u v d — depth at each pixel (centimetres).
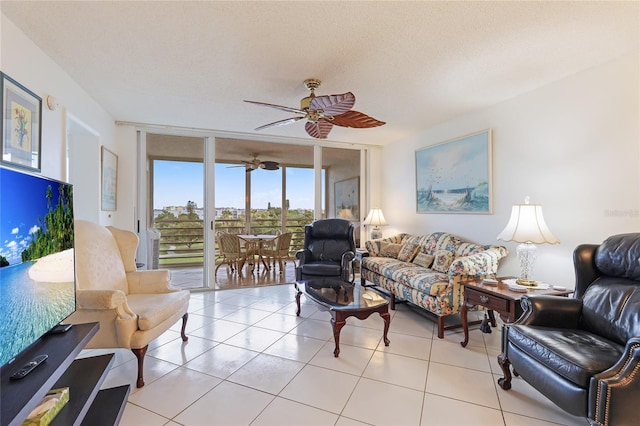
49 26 196
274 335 284
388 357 243
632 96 230
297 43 218
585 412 144
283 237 531
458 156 390
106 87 295
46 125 229
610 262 201
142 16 187
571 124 269
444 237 389
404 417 171
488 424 165
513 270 323
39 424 115
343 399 187
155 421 166
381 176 566
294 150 535
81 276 217
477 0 172
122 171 412
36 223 130
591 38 211
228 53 232
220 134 462
